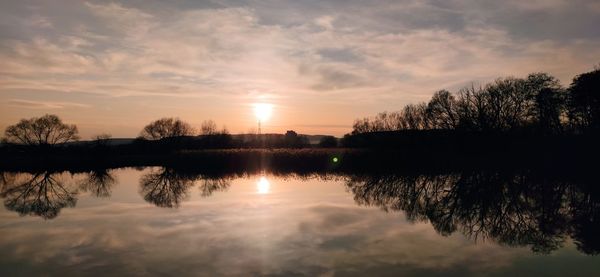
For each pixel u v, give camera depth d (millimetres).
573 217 22234
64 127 90938
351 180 38812
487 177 41562
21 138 86750
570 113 65000
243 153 64438
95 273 13047
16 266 13836
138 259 14352
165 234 17812
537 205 26156
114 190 34844
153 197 29438
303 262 13852
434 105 73938
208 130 106000
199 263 13852
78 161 71625
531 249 15586
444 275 12609
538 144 57812
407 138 73250
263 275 12633
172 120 102188
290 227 18922
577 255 14727
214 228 18844
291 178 40531
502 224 20219
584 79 62188
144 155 79000
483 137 63531
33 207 26953
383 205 25234
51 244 16609
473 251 15242
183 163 59812
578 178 39344
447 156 61406
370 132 85438
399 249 15398
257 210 23312
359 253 14852
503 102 67312
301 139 101250
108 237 17562
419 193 31266
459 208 24984
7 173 60625
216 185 35219
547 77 65375
